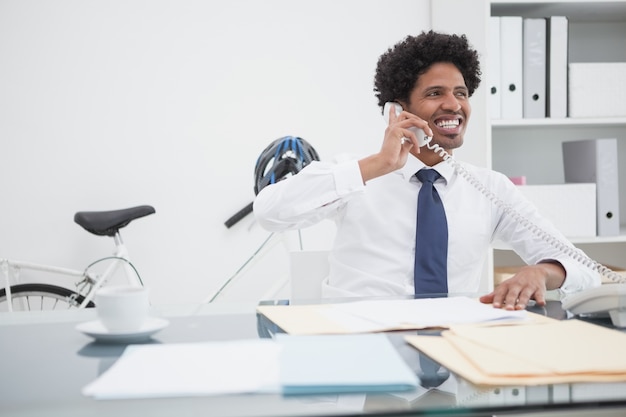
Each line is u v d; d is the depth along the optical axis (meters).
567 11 2.73
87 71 2.88
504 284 1.30
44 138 2.87
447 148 1.80
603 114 2.57
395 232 1.75
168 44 2.90
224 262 2.95
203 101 2.92
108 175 2.90
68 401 0.68
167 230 2.93
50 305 2.87
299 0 2.94
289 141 2.43
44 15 2.85
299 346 0.87
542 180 2.93
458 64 1.85
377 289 1.72
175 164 2.92
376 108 2.98
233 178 2.94
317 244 2.99
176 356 0.82
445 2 2.82
